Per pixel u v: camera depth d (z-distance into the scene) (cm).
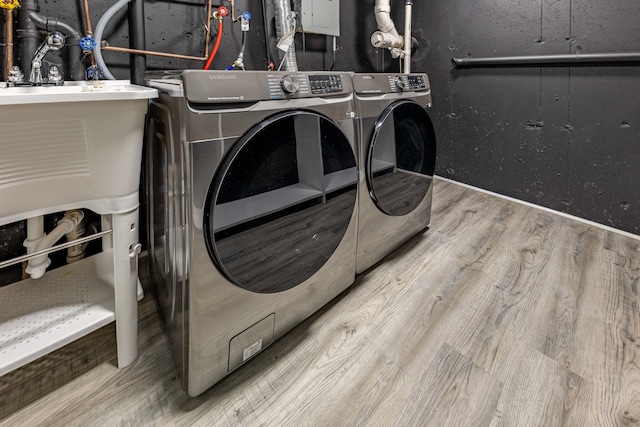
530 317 131
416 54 288
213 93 82
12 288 111
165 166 102
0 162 73
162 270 120
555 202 231
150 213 137
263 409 95
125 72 160
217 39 175
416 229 193
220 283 94
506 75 239
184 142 82
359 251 151
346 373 107
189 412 94
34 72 102
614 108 197
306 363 111
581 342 119
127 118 86
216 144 85
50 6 137
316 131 110
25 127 74
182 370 99
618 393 99
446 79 273
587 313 133
